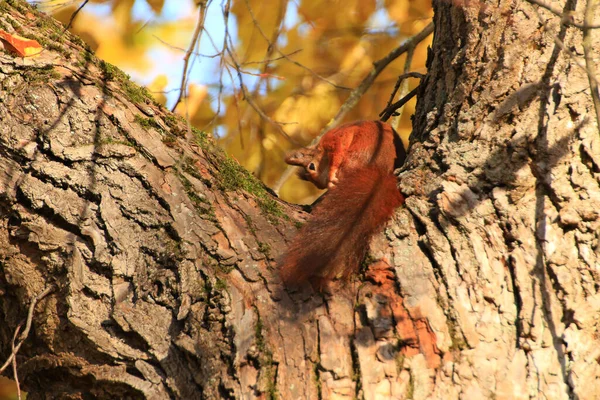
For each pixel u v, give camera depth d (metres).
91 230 5.15
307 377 4.41
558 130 5.26
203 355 4.58
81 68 5.87
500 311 4.62
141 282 4.97
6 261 5.21
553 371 4.34
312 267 5.03
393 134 8.78
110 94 5.80
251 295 4.89
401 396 4.26
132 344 4.77
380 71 9.76
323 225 5.27
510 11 5.97
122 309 4.86
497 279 4.77
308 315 4.74
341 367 4.41
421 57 10.69
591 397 4.26
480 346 4.45
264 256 5.20
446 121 5.86
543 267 4.77
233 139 9.95
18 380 4.96
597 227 4.88
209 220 5.31
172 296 4.90
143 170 5.43
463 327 4.55
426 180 5.57
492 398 4.23
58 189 5.29
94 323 4.85
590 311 4.55
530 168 5.21
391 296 4.78
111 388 4.70
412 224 5.24
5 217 5.29
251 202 5.77
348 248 5.12
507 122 5.49
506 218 5.03
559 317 4.55
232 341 4.61
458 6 6.36
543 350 4.43
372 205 5.34
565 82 5.43
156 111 6.03
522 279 4.73
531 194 5.11
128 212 5.23
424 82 6.75
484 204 5.14
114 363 4.73
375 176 5.82
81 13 8.76
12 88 5.53
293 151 9.48
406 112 10.54
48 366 4.98
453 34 6.43
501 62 5.75
